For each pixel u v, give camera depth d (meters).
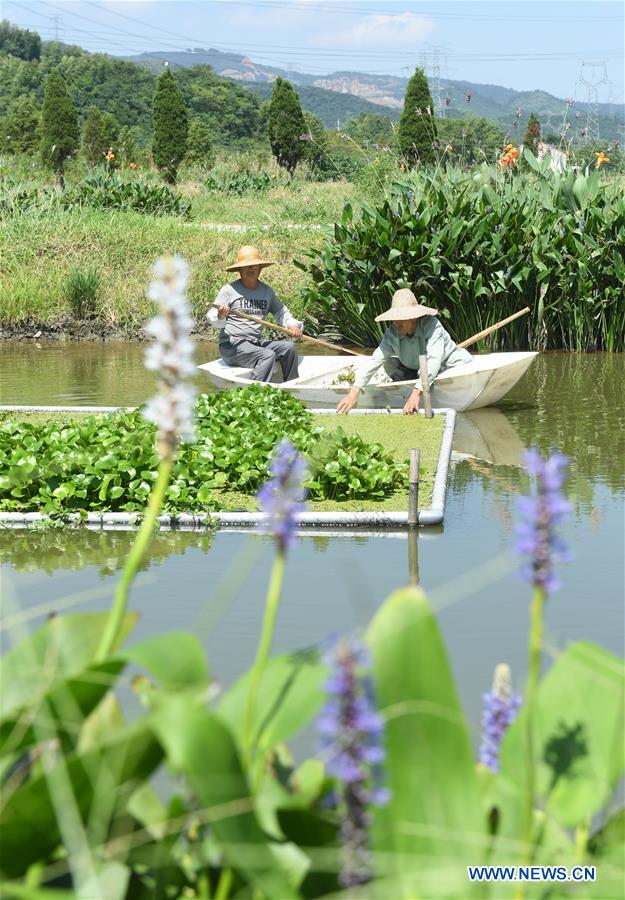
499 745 2.46
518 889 2.19
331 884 2.14
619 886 2.26
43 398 13.02
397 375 12.17
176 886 2.29
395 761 2.15
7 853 2.08
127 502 8.19
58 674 2.34
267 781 2.32
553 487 1.95
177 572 6.74
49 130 40.88
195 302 19.53
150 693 2.27
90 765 2.03
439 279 16.14
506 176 18.72
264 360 12.98
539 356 16.02
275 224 23.89
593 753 2.38
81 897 1.92
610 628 5.57
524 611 5.87
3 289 19.36
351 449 8.97
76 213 23.34
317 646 2.43
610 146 20.55
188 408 2.22
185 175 41.22
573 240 15.91
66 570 6.84
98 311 19.28
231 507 8.13
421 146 33.97
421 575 6.57
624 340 16.31
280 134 43.88
